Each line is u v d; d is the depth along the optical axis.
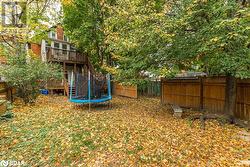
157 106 10.51
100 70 16.58
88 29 15.16
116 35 9.27
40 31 11.65
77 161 3.88
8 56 10.18
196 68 8.48
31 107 9.27
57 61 17.42
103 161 3.87
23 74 9.30
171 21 6.04
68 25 15.98
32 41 12.11
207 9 5.71
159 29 5.95
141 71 7.93
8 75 9.05
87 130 5.66
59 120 6.80
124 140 4.93
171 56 6.82
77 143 4.67
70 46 20.59
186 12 6.05
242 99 6.75
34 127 5.89
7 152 4.21
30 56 10.80
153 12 6.75
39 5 12.31
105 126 6.12
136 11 7.01
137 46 6.85
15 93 10.18
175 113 7.78
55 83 15.75
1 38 11.04
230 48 5.60
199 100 9.36
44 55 16.83
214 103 8.42
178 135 5.39
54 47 18.44
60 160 3.91
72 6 14.76
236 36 4.86
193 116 7.46
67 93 14.24
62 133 5.35
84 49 16.67
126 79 8.27
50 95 14.77
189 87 9.97
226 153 4.28
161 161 3.89
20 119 6.84
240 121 6.47
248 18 4.82
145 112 8.74
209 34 5.60
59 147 4.45
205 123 6.61
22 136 5.10
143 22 6.59
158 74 6.49
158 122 6.80
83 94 9.64
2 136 5.06
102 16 14.78
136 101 12.60
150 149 4.42
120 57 10.15
